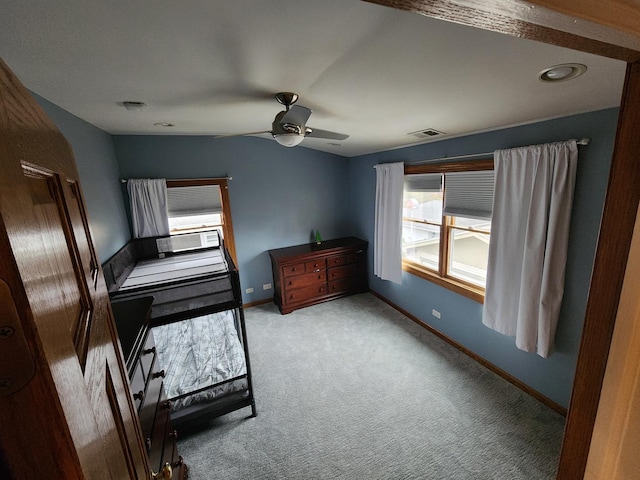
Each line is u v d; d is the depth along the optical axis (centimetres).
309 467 185
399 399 236
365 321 365
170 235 346
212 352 256
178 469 164
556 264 195
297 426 215
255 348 316
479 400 230
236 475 182
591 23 40
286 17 101
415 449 193
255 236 416
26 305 25
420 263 353
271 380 265
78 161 224
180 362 244
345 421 218
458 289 288
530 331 212
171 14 97
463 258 336
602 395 59
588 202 180
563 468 71
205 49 122
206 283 197
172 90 175
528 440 194
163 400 162
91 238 70
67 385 32
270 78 156
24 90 36
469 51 119
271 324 368
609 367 57
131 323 138
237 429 215
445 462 183
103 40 113
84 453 34
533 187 198
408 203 360
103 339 61
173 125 286
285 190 423
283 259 384
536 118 195
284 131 183
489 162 240
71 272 47
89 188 238
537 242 200
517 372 242
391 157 361
